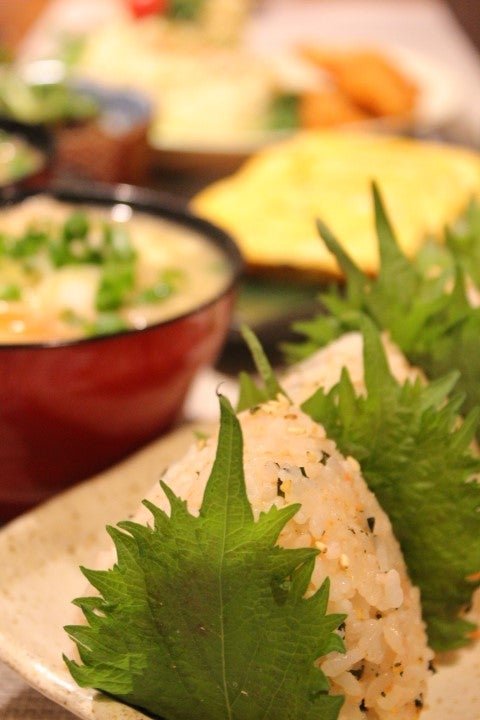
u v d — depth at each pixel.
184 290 0.48
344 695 0.34
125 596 0.33
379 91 0.92
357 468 0.37
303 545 0.34
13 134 0.67
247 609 0.33
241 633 0.33
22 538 0.39
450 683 0.37
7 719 0.38
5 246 0.48
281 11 1.48
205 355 0.45
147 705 0.34
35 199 0.53
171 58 1.06
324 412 0.38
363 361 0.40
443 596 0.38
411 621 0.36
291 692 0.33
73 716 0.38
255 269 0.57
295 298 0.57
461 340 0.43
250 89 0.96
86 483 0.42
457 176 0.68
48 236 0.49
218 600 0.33
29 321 0.45
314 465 0.35
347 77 0.95
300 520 0.34
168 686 0.33
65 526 0.40
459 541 0.38
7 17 1.51
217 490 0.32
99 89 0.85
